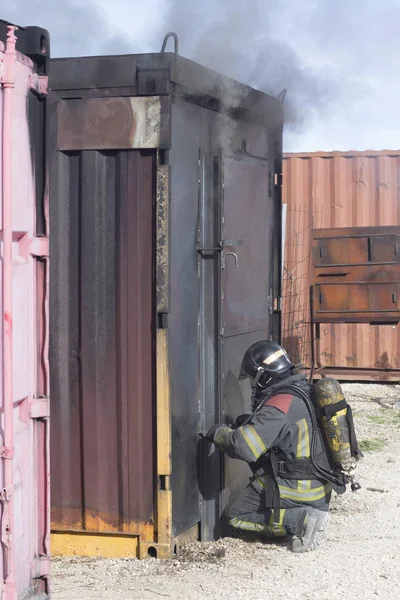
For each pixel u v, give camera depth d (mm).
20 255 3213
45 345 3338
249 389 5645
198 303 4863
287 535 4957
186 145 4680
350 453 4789
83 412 4594
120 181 4512
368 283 9898
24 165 3195
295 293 11094
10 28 3010
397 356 10828
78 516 4648
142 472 4551
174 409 4566
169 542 4551
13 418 3133
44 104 3320
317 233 10070
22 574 3205
